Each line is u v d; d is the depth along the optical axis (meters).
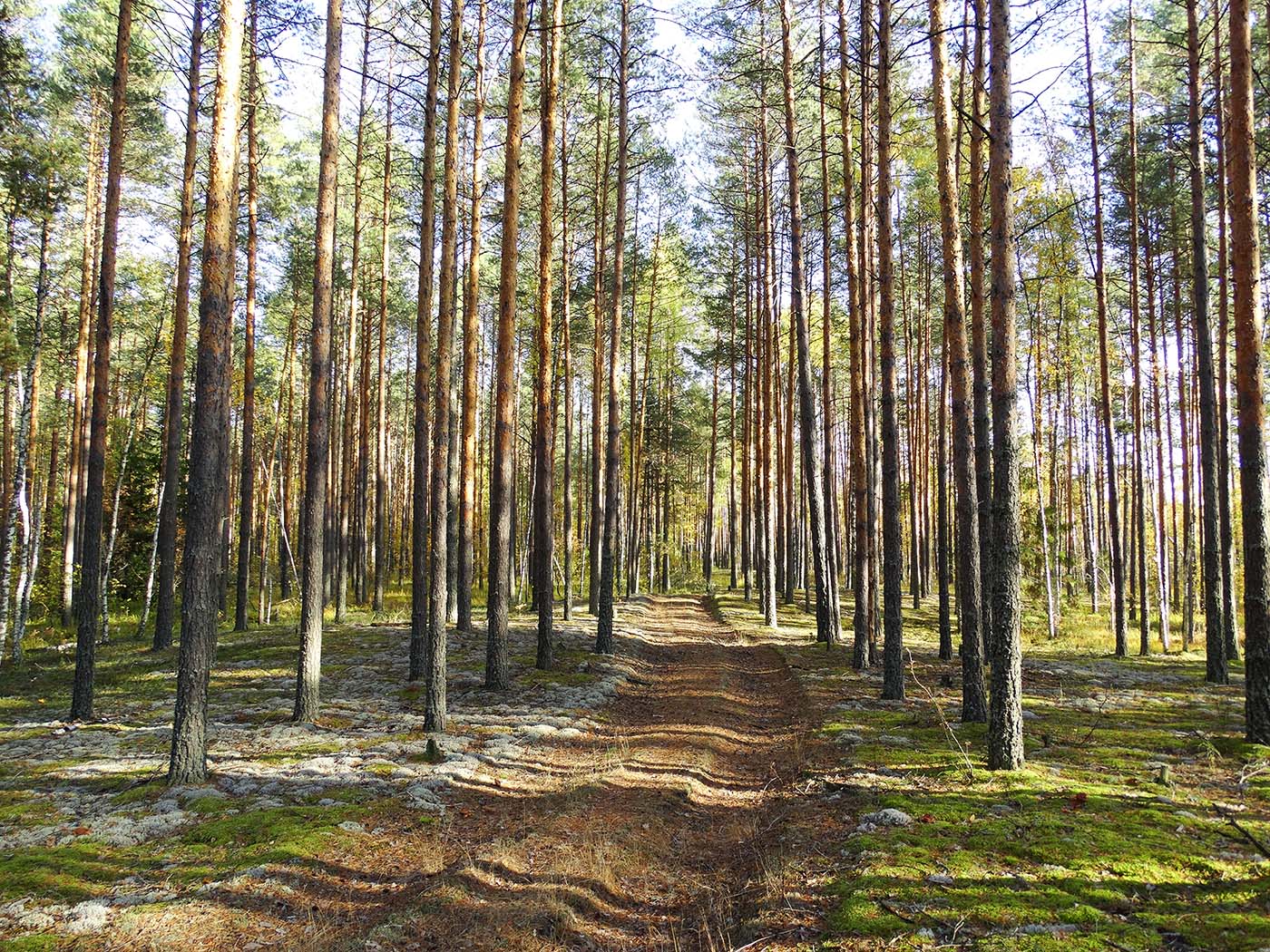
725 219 26.61
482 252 22.80
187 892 5.09
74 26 19.03
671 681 14.32
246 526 21.30
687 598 35.22
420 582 13.59
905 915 4.36
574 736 9.81
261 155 20.03
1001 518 7.44
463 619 19.34
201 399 7.66
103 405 11.11
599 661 15.23
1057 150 20.52
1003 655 7.39
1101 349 17.69
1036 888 4.58
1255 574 8.03
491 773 8.13
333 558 28.16
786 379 30.08
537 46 16.50
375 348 34.09
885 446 12.03
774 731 10.49
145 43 17.66
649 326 31.59
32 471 22.36
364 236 26.02
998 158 7.47
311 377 10.62
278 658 15.94
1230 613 16.50
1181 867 4.79
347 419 24.36
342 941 4.52
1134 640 21.14
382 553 25.36
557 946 4.66
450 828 6.59
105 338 11.06
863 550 14.99
